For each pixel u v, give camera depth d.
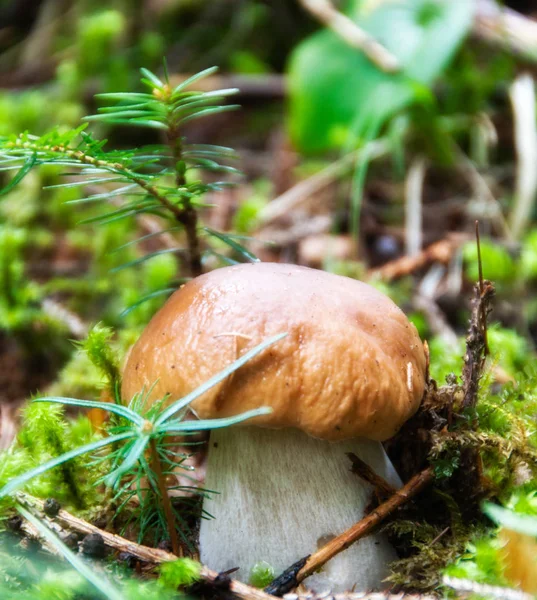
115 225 0.39
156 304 0.33
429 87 0.44
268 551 0.18
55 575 0.17
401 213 0.45
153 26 0.64
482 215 0.43
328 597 0.17
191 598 0.17
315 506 0.18
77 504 0.21
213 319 0.17
